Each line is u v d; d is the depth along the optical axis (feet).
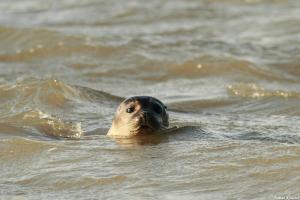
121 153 124.88
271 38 253.24
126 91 190.29
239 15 296.10
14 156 124.47
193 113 165.17
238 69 209.56
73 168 116.88
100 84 198.29
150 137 137.28
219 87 191.72
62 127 151.94
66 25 285.02
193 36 259.60
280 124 152.35
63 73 210.18
